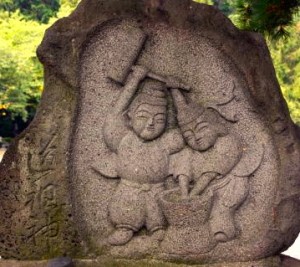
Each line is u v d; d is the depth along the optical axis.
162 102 2.94
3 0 19.64
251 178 3.02
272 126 3.02
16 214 2.91
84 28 2.89
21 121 17.88
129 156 2.92
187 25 2.96
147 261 2.94
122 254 2.95
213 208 2.96
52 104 2.89
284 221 3.01
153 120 2.91
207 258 2.95
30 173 2.90
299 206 3.03
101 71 2.94
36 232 2.91
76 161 2.94
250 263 2.97
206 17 2.96
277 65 13.86
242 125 3.02
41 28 15.77
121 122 2.93
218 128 2.98
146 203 2.93
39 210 2.90
